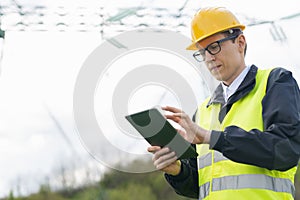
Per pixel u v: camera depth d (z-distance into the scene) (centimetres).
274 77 371
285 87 359
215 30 378
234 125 354
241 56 387
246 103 376
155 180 2106
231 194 366
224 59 377
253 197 360
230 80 387
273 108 354
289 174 377
